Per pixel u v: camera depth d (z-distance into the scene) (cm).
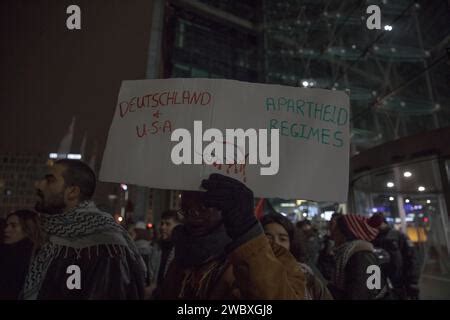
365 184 779
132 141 130
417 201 784
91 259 106
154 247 353
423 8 1108
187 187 120
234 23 2591
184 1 2414
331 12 1595
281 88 134
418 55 1213
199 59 2400
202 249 111
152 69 1088
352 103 1566
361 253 175
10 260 161
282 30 2228
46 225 114
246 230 93
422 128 1354
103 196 739
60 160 120
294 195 121
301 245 161
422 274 662
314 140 129
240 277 92
